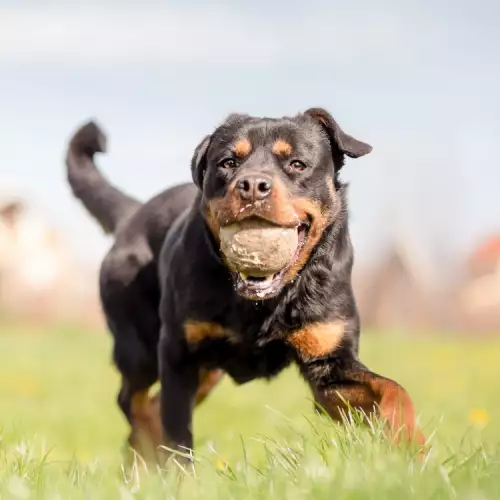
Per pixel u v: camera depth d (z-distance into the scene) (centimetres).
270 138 548
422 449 452
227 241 517
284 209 513
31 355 1869
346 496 364
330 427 485
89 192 761
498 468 404
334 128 562
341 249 568
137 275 664
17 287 2598
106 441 933
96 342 2173
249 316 558
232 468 455
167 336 579
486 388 1329
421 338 2253
